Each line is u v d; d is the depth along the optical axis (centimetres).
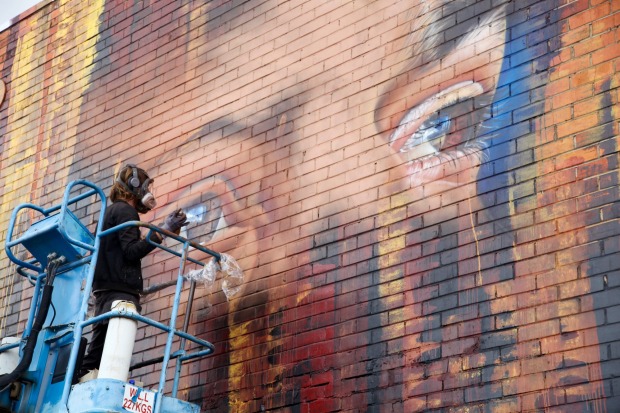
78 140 1130
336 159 864
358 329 777
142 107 1076
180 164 1004
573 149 706
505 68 774
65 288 733
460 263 736
